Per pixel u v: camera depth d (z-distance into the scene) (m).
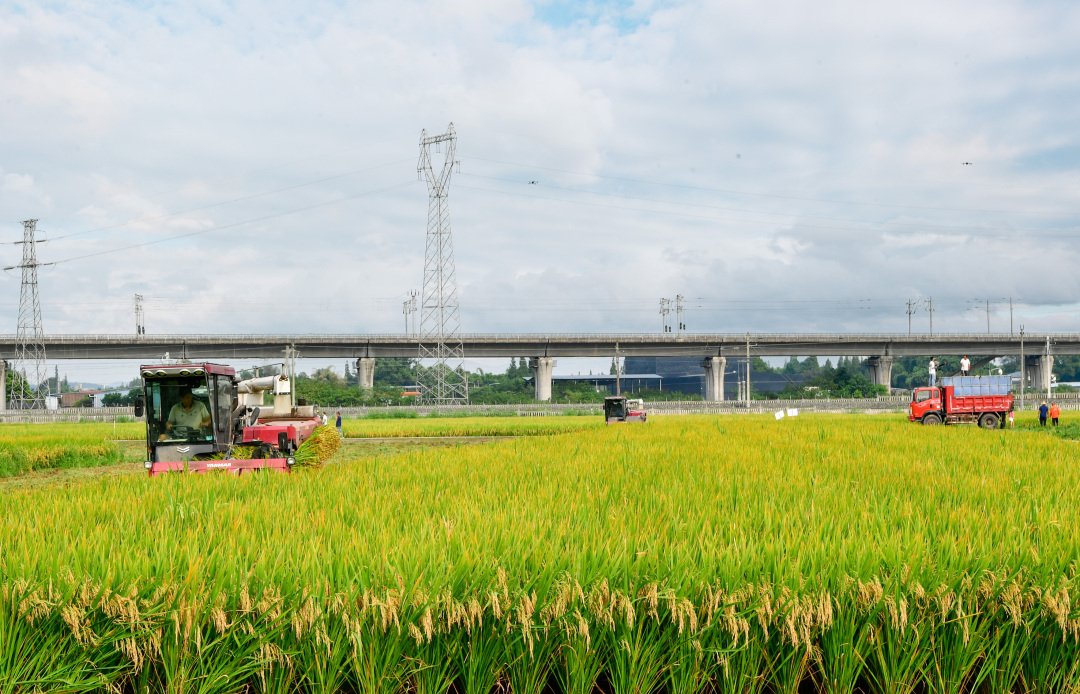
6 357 93.81
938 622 4.68
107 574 4.76
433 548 5.36
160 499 9.28
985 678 4.84
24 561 5.11
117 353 94.44
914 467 12.91
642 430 30.55
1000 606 4.65
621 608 4.49
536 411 82.56
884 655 4.78
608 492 9.56
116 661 4.68
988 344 113.50
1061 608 4.45
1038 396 88.44
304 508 8.15
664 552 5.32
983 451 17.67
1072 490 9.50
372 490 10.11
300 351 100.81
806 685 5.23
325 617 4.55
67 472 24.98
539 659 4.66
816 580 4.75
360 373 104.94
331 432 17.20
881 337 112.50
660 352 112.25
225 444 17.50
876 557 5.16
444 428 49.09
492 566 4.90
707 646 4.66
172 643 4.55
